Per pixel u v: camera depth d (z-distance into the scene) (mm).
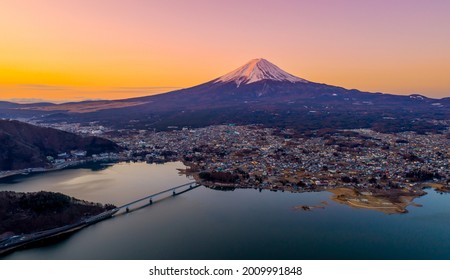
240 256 139375
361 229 161625
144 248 147625
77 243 154000
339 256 138000
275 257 138125
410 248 143625
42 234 159250
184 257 139250
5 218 165375
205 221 176125
